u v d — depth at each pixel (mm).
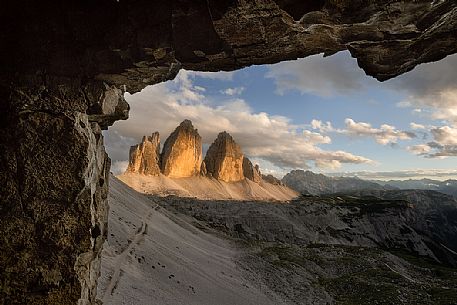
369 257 89500
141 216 73125
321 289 61281
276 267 70250
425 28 10641
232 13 10172
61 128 11367
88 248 11219
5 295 10531
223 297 42031
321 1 9719
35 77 11641
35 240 10852
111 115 13094
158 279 37844
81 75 11898
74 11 11742
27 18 11727
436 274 87562
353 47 12312
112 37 11688
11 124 11289
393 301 53000
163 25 11461
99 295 25984
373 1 9594
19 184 11008
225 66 13297
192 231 90438
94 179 12641
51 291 10797
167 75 13594
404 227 178500
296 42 12133
